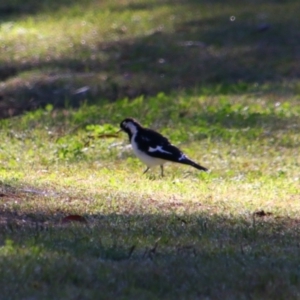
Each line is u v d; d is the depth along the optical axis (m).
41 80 22.50
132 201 11.15
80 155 15.39
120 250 8.59
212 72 23.34
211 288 7.86
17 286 7.39
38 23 29.88
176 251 8.77
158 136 14.11
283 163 15.53
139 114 19.09
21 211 9.97
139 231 9.46
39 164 14.64
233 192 12.64
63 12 30.98
